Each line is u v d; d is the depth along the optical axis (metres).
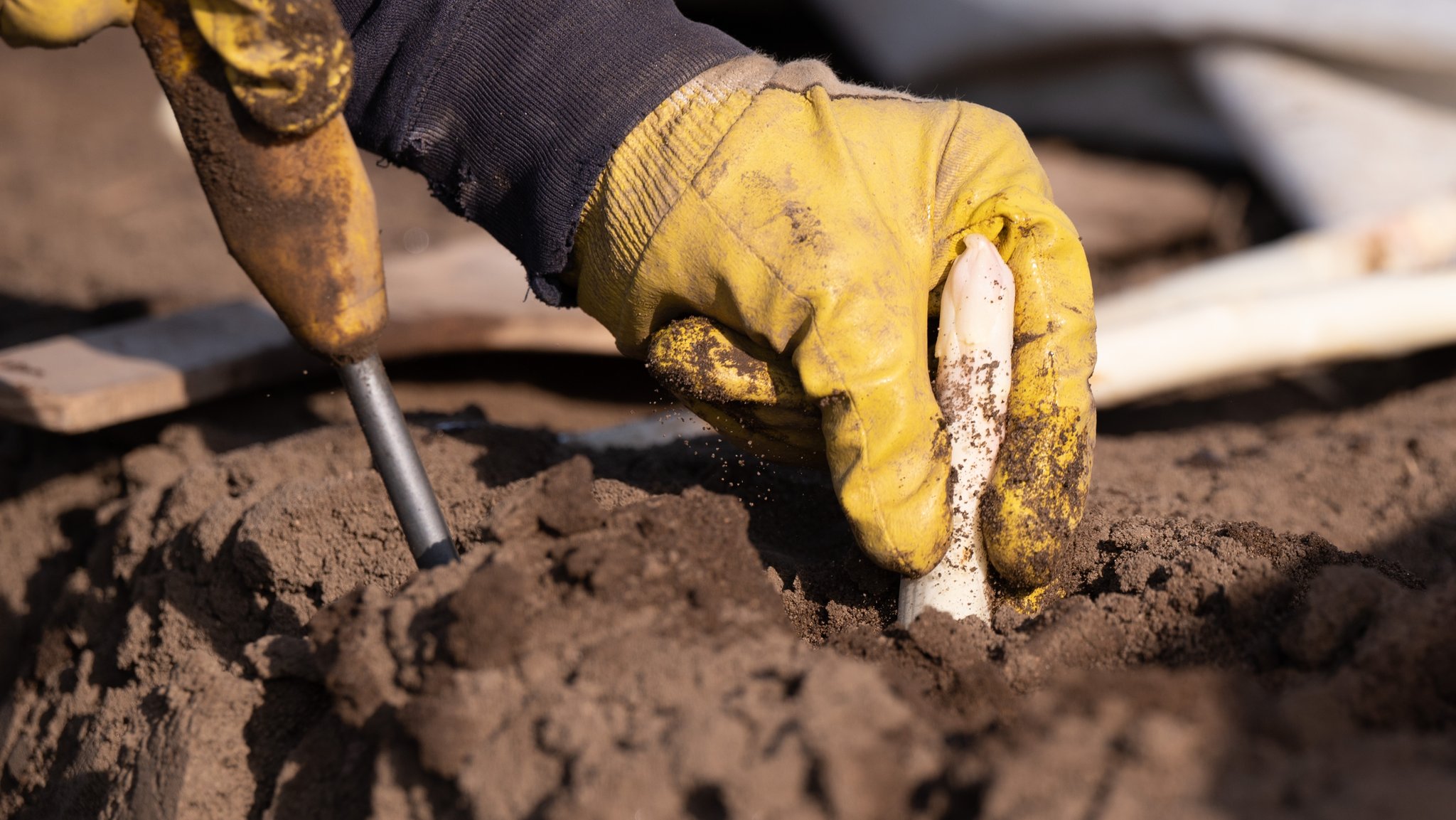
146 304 1.43
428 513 1.01
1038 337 1.01
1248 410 1.37
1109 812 0.89
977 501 1.00
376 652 0.96
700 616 0.96
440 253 1.44
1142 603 1.00
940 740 0.92
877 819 0.91
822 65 1.03
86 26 0.95
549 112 1.02
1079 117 2.06
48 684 1.12
